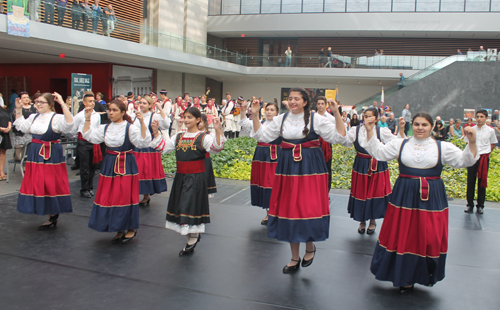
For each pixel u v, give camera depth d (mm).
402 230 3426
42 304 3289
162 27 21062
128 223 4570
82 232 4996
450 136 15359
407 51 27344
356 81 26406
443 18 24469
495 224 5676
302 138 3736
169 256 4320
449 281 3838
